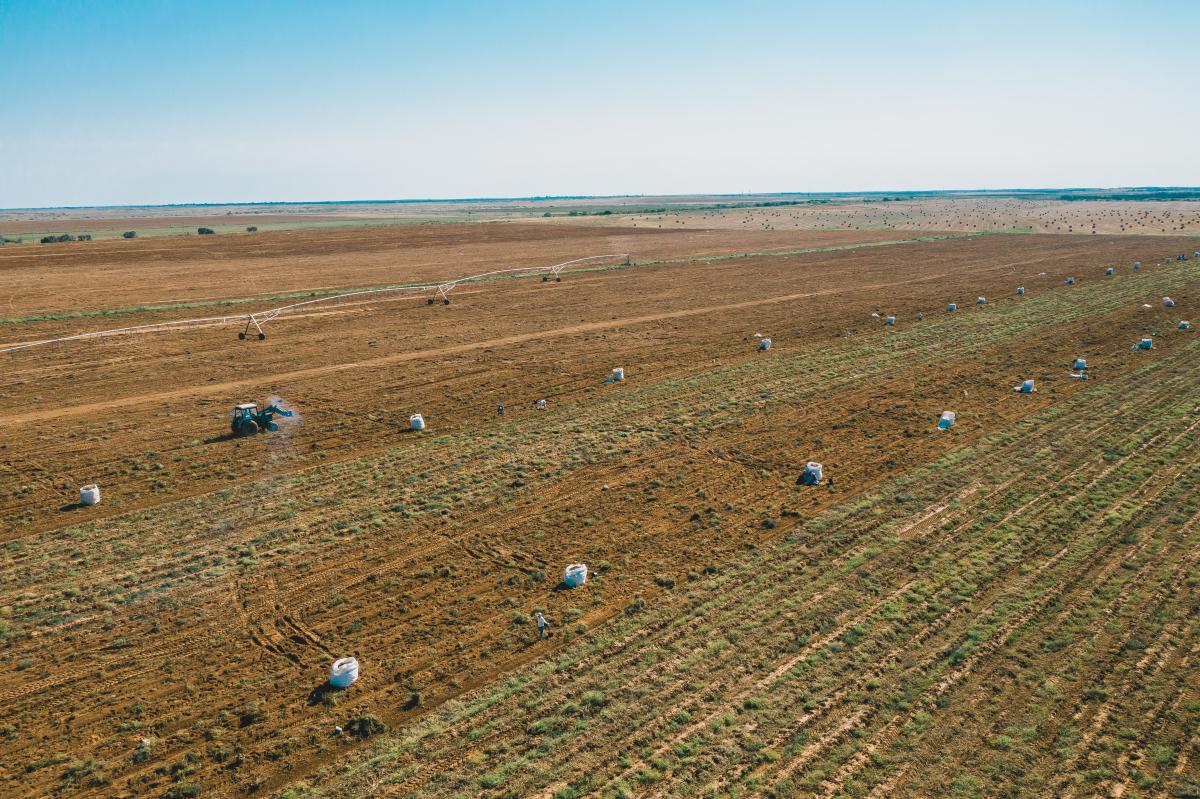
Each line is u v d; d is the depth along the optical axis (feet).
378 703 41.65
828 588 51.75
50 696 42.37
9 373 111.55
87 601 51.78
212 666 44.96
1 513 65.57
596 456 78.13
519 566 56.13
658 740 38.17
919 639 45.80
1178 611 47.78
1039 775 35.37
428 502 67.26
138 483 72.13
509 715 40.34
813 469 70.33
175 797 35.17
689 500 67.21
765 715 39.75
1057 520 60.80
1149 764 35.86
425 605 51.21
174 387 105.29
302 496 68.80
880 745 37.50
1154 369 106.52
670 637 46.75
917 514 62.75
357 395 101.14
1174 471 70.03
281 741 38.83
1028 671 42.63
